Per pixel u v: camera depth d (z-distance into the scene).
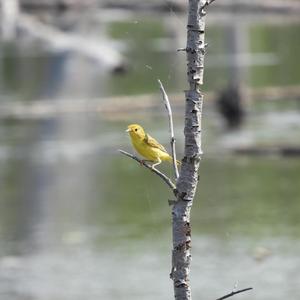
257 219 17.98
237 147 24.61
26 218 18.45
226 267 15.17
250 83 36.84
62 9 67.50
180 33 53.53
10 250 16.44
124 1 67.75
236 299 13.86
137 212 18.75
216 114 30.00
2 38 51.94
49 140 26.61
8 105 32.06
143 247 16.36
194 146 6.40
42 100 32.94
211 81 36.91
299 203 19.11
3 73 39.56
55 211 18.91
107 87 35.69
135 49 47.16
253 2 65.94
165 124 28.25
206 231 17.27
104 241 16.83
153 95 33.31
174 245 6.41
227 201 19.50
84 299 14.00
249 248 16.11
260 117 29.86
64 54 44.25
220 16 64.31
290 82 36.94
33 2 67.31
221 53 45.31
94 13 66.19
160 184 21.12
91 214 18.70
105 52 43.53
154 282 14.66
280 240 16.53
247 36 51.78
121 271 15.15
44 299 14.05
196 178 6.42
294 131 27.56
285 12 65.12
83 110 30.97
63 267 15.37
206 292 14.14
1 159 24.23
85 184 21.33
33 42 49.50
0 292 14.37
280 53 45.25
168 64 41.34
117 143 25.91
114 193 20.38
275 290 14.13
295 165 22.84
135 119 29.44
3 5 60.41
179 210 6.41
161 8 65.94
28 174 22.44
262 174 22.06
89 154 24.64
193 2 6.37
